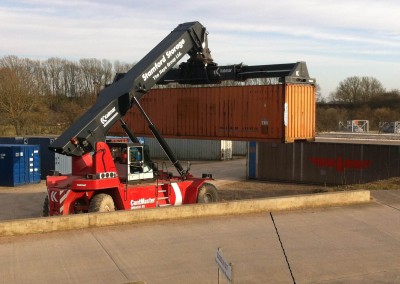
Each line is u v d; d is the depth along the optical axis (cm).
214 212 1277
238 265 942
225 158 4512
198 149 4522
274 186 2756
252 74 1897
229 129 2022
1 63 7375
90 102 7612
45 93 7794
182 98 2189
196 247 1032
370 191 1659
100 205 1357
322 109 9631
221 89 2048
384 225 1260
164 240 1066
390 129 7494
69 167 3091
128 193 1452
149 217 1194
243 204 1316
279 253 1019
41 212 1900
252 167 3053
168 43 1653
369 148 2620
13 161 2677
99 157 1389
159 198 1545
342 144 2708
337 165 2730
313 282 872
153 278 866
